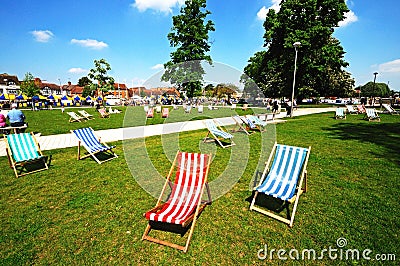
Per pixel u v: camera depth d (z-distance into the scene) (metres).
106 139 10.01
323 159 6.54
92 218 3.82
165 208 3.60
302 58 27.95
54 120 18.31
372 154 6.96
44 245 3.18
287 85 31.47
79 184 5.18
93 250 3.09
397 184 4.82
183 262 2.87
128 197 4.55
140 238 3.33
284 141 9.02
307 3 26.48
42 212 4.01
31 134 6.60
